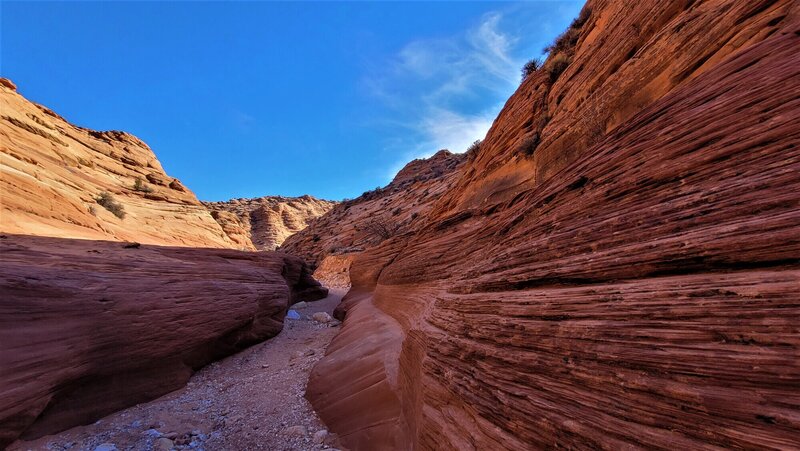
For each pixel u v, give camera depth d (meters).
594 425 2.70
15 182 18.02
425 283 11.04
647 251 3.12
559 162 8.55
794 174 2.54
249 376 11.12
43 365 6.83
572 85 9.20
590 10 11.02
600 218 3.87
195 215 49.34
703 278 2.62
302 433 7.27
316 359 11.84
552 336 3.35
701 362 2.33
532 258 4.52
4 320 6.62
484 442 3.54
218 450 6.79
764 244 2.45
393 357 8.45
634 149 3.90
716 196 2.90
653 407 2.44
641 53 6.52
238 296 13.41
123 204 38.31
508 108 13.38
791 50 3.04
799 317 2.06
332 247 56.62
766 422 1.97
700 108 3.40
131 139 55.19
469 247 8.90
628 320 2.85
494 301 4.51
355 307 17.81
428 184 58.12
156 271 11.73
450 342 4.95
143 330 9.18
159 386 9.48
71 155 35.91
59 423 7.18
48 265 9.18
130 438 7.10
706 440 2.17
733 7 4.79
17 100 32.56
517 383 3.50
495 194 11.30
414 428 5.50
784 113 2.79
